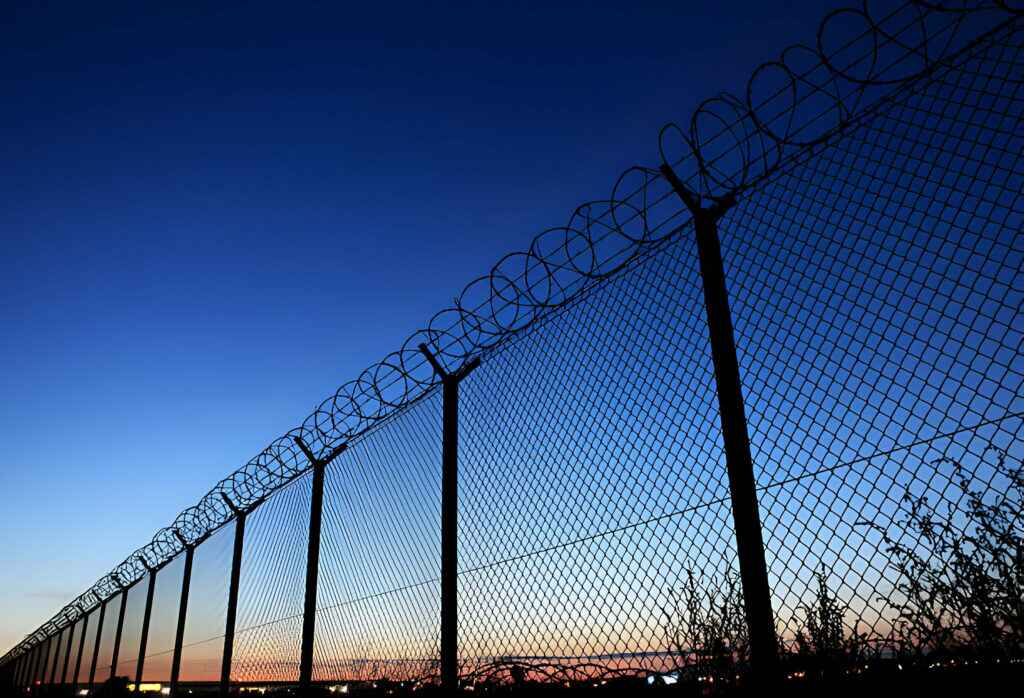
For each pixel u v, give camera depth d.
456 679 4.09
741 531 2.83
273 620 6.75
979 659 2.26
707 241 3.37
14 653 21.05
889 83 2.88
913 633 2.39
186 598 8.98
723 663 2.81
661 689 3.00
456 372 4.96
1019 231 2.47
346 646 5.48
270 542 7.25
